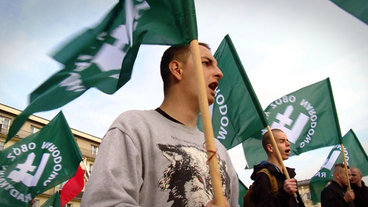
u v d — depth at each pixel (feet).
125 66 5.73
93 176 4.90
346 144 25.31
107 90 5.79
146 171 5.36
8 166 21.29
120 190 4.70
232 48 14.69
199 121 13.56
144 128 5.72
